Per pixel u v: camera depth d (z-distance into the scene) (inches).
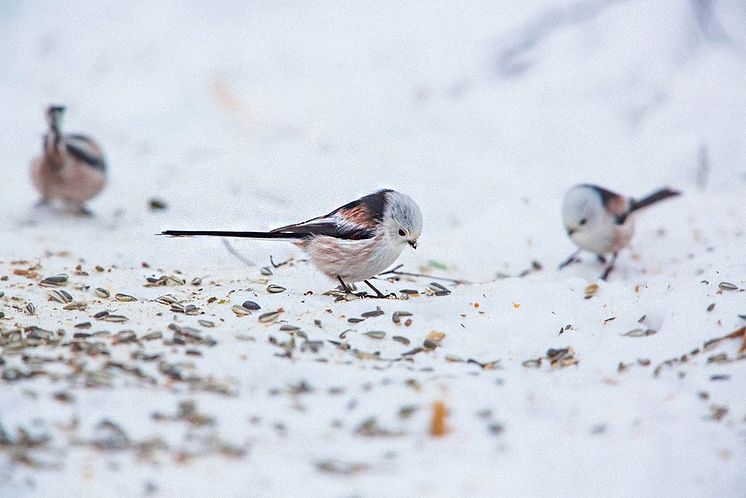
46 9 972.6
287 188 649.6
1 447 261.1
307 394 307.1
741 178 669.3
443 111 790.5
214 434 274.4
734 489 263.7
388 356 356.2
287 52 877.8
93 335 358.9
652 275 523.2
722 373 327.9
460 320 394.0
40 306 404.5
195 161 722.2
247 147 750.5
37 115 820.0
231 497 243.3
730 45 789.9
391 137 759.7
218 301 412.5
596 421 290.2
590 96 772.6
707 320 375.6
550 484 253.8
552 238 581.3
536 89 789.9
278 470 255.4
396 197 421.1
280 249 519.5
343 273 426.3
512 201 634.8
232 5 943.0
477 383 314.3
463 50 850.1
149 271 481.7
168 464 257.0
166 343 348.8
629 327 388.5
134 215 614.2
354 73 844.6
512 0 888.9
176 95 829.8
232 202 618.5
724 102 733.9
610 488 255.6
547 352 362.0
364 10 925.8
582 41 821.9
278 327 378.0
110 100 831.7
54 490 244.5
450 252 556.7
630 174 695.1
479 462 261.9
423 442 272.8
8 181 696.4
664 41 791.7
